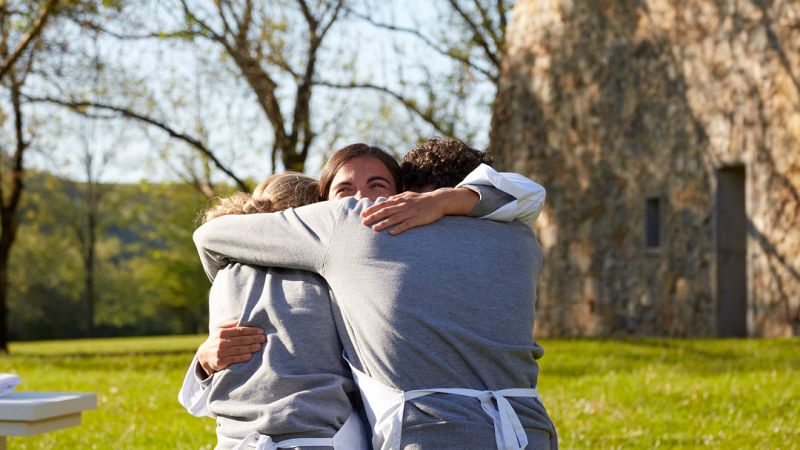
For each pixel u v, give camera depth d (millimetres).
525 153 15562
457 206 2416
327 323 2434
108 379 8820
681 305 12938
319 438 2326
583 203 14562
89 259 42719
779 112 11617
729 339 10859
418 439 2248
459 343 2289
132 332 53719
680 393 6477
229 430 2426
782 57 11586
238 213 2840
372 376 2338
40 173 29391
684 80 12938
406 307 2291
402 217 2379
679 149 13023
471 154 2785
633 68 13750
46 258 45719
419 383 2291
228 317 2516
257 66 17969
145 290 47312
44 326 48688
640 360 8938
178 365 10797
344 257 2377
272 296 2471
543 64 15266
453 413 2256
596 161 14367
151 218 43094
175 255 43812
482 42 20391
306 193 2852
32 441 5570
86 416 6477
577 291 14641
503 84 16047
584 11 14562
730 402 6137
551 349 10445
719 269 12430
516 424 2273
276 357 2400
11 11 16234
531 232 2535
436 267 2326
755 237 11844
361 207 2447
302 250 2439
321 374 2381
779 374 7164
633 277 13734
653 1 13391
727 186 12492
